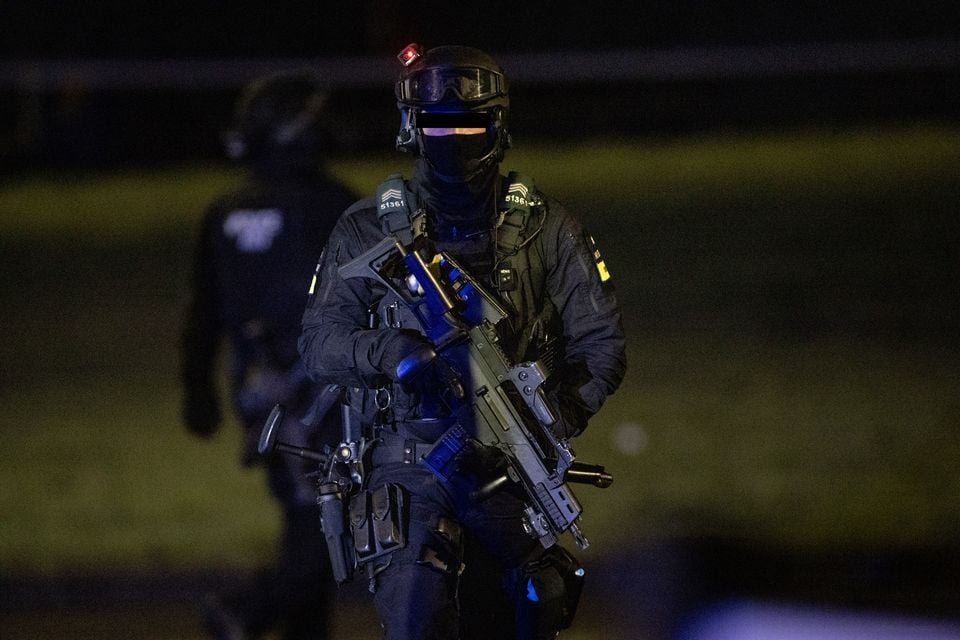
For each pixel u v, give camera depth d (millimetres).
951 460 27516
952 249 53469
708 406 32562
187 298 52031
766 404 32562
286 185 17719
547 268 13586
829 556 22141
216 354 18359
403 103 13086
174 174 94250
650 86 97375
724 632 19453
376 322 13633
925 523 23891
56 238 70688
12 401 37188
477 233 13500
